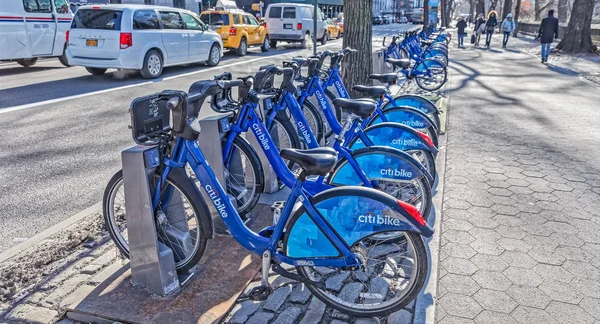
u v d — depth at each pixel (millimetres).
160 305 2717
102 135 6566
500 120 7297
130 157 2648
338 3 39281
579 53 17719
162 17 11828
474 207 4121
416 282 2551
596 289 2928
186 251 3006
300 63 4570
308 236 2586
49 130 6793
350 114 3680
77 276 3053
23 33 11836
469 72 12656
